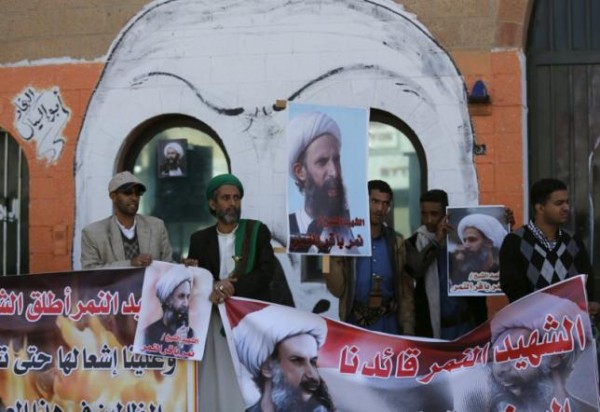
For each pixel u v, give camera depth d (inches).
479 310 367.9
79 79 478.0
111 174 473.4
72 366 335.9
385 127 461.1
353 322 347.6
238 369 325.4
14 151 497.7
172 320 330.0
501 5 439.5
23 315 339.6
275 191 456.1
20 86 484.1
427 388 323.0
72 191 476.7
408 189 457.4
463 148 440.8
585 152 455.8
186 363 330.3
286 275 454.0
